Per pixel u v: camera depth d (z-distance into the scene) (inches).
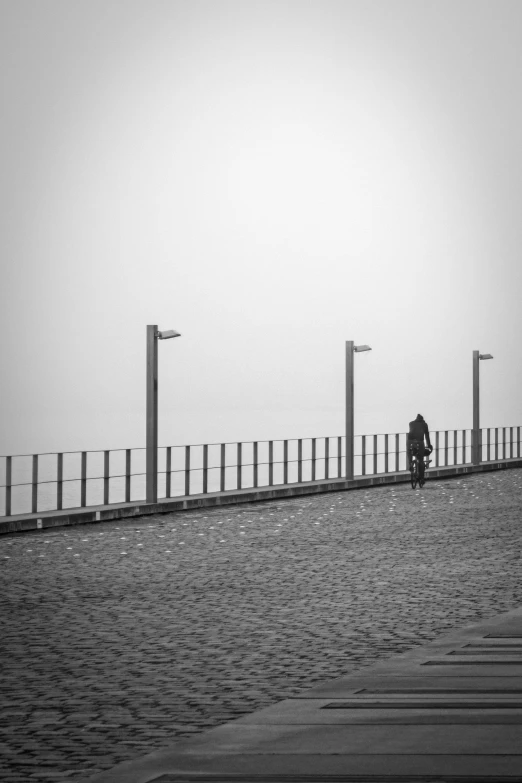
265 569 838.5
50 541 1081.4
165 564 877.2
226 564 873.5
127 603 673.0
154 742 364.2
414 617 616.1
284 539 1072.8
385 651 519.8
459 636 553.3
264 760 337.1
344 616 620.1
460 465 2524.6
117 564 880.3
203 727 382.9
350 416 2003.0
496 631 566.6
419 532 1133.7
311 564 868.0
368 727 373.7
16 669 481.7
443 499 1651.1
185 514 1438.2
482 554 930.1
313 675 467.2
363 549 974.4
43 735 372.8
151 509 1445.6
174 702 419.2
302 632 570.3
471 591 716.0
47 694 433.7
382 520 1286.9
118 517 1376.7
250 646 533.0
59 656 510.3
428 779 315.0
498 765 327.6
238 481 1775.3
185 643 541.0
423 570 824.9
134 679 460.8
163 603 672.4
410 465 1926.7
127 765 334.0
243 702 418.6
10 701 422.0
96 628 584.7
